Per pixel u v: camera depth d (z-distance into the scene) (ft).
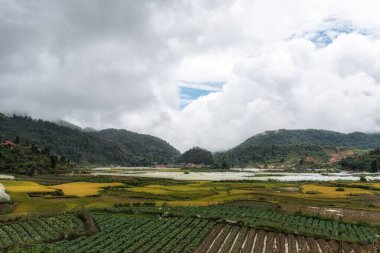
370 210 319.47
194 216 272.31
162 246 202.59
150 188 464.65
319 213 297.33
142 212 289.74
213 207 313.94
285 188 477.36
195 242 208.33
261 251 197.36
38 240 200.54
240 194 398.83
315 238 226.38
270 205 331.16
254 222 257.75
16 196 351.25
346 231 242.58
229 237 223.30
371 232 242.37
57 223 239.91
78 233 219.41
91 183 509.76
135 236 218.38
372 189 472.85
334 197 391.86
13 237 203.72
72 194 386.11
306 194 413.18
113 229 234.79
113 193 406.82
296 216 285.02
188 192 422.41
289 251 198.80
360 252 199.21
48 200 340.39
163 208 303.68
